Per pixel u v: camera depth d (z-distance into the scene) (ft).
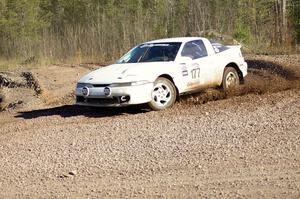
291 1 98.37
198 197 17.58
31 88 55.77
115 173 20.99
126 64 36.40
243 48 84.53
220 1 107.34
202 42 38.60
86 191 19.13
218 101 35.35
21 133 30.19
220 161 21.27
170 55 36.40
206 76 37.70
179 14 114.11
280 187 17.93
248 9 107.86
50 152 25.07
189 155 22.50
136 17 108.78
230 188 18.20
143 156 23.00
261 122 27.35
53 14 136.77
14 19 125.80
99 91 33.55
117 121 31.22
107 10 118.93
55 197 18.74
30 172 22.09
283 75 48.88
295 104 31.32
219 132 26.03
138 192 18.54
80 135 28.17
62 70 69.67
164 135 26.45
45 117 35.65
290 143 22.98
